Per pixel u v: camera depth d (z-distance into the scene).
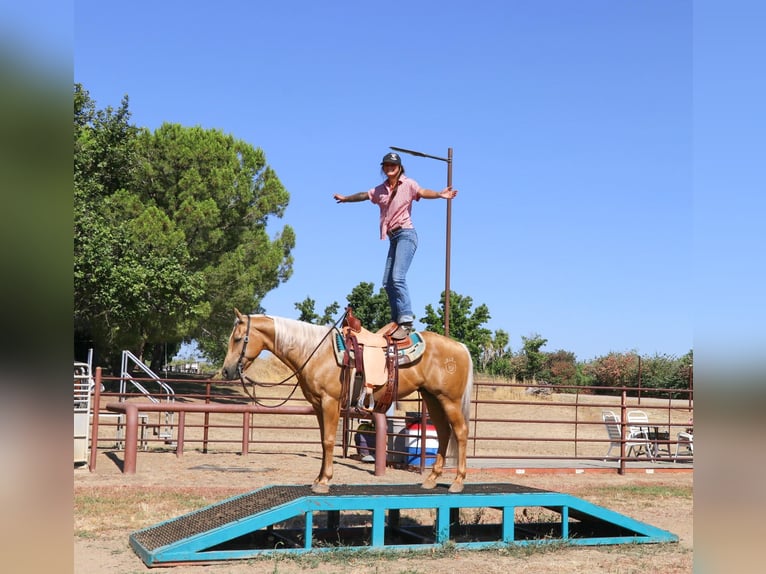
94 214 25.36
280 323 8.37
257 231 34.47
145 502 10.51
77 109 27.47
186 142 31.81
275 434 24.00
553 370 42.38
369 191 9.12
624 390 17.05
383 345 8.58
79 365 14.98
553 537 9.23
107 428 22.66
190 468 14.60
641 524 8.81
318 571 6.95
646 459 17.48
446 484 9.36
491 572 7.10
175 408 14.04
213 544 7.16
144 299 26.45
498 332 46.81
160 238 28.80
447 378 8.82
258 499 8.15
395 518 9.47
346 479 13.68
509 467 16.09
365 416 9.26
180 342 36.25
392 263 8.95
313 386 8.29
